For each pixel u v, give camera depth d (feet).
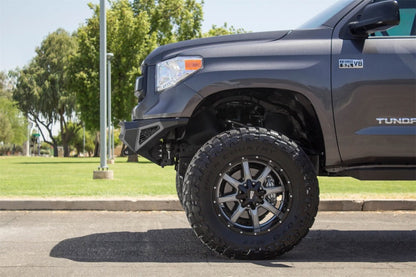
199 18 129.90
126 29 116.57
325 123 11.92
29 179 40.06
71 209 22.97
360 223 19.03
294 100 12.69
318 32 12.43
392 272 10.81
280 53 12.07
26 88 183.52
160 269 11.07
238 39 12.47
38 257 12.49
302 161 11.57
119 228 17.49
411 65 12.02
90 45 117.39
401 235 16.12
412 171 12.23
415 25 12.81
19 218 20.21
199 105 12.37
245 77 11.77
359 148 12.00
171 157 13.62
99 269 11.13
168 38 125.59
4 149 300.61
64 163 92.12
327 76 11.89
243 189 11.55
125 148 13.08
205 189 11.37
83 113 119.24
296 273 10.60
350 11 12.61
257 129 11.80
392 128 11.98
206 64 12.02
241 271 10.73
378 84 11.92
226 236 11.42
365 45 12.18
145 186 32.27
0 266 11.49
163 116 11.94
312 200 11.55
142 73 13.00
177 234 16.12
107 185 33.22
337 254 12.88
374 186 32.86
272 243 11.48
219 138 11.65
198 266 11.31
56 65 181.37
